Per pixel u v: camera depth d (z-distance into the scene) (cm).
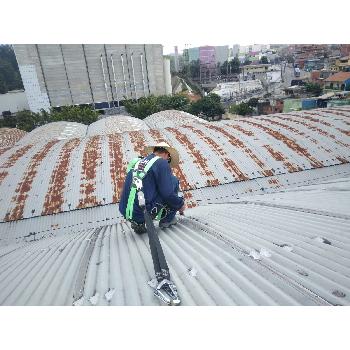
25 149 1369
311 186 670
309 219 398
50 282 291
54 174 1048
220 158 1116
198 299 233
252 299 228
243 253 309
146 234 407
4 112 7000
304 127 1353
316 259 285
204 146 1205
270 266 278
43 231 832
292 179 1033
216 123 1562
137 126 2691
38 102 6206
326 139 1234
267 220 416
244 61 13538
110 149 1246
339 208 424
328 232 344
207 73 11312
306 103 4516
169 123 2838
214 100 5666
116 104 6744
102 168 1076
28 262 382
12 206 899
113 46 6266
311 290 235
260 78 9181
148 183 325
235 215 468
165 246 346
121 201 348
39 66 5975
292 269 269
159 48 6712
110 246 380
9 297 269
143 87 6825
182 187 977
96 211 889
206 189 978
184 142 1259
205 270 278
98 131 2531
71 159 1159
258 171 1055
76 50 6066
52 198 926
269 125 1415
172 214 404
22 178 1033
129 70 6575
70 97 6366
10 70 10831
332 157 1133
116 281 271
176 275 274
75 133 2658
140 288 255
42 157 1204
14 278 321
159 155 352
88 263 327
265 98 5853
